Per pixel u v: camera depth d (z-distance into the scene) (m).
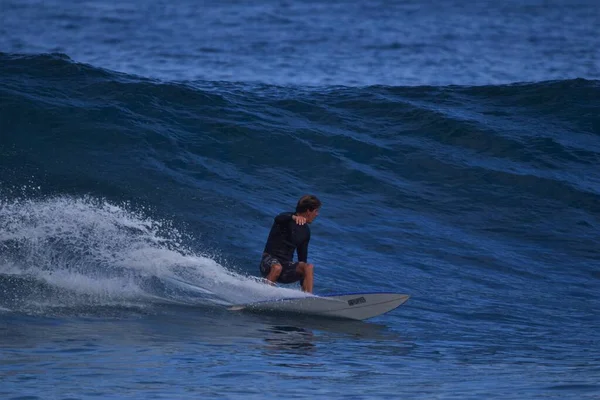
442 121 66.56
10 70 67.31
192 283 40.41
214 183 55.22
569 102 71.75
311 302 37.44
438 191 57.06
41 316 34.47
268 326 35.34
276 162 59.69
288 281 39.19
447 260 47.16
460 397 25.42
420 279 44.12
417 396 25.47
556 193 57.06
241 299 38.69
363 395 25.47
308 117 67.38
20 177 52.47
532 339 35.06
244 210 51.91
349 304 37.28
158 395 24.70
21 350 29.47
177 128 62.00
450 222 52.91
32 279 39.16
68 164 54.84
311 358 30.52
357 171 58.88
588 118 69.44
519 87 74.94
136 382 26.09
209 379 26.86
